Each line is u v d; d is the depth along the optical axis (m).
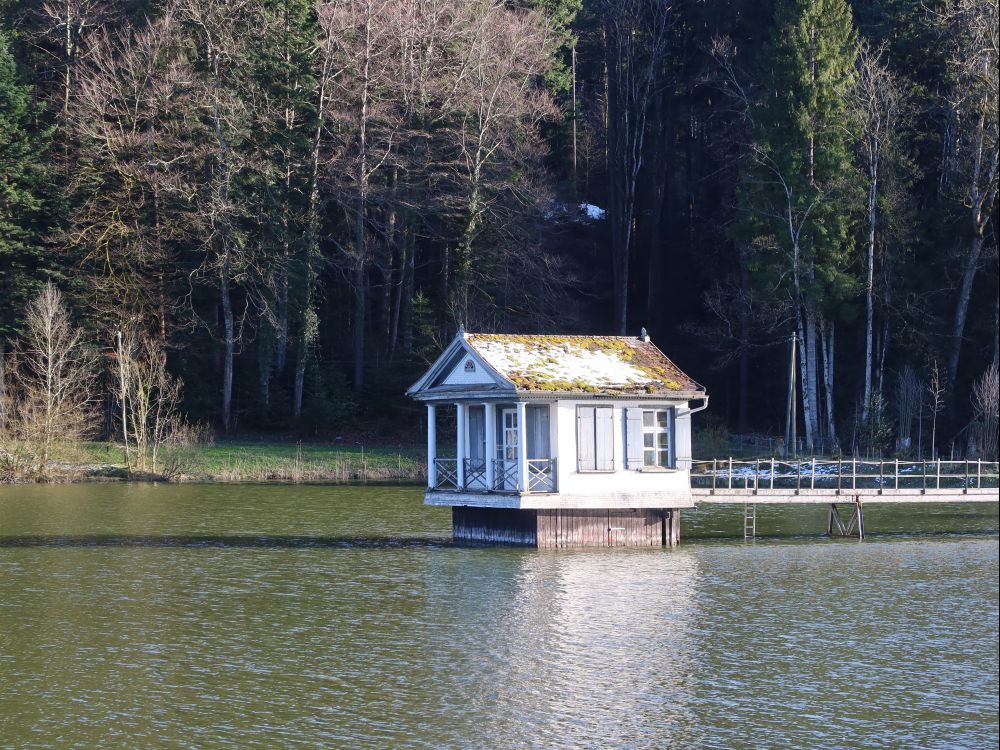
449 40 88.25
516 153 89.31
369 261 93.50
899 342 84.75
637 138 102.88
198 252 87.88
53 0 90.94
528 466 43.62
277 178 88.38
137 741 23.11
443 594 36.44
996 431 74.06
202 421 89.19
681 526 55.62
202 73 86.88
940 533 52.91
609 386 44.22
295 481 74.31
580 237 110.81
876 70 82.00
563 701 25.78
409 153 89.88
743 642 30.89
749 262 83.69
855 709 25.50
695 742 23.42
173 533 50.53
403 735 23.55
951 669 28.53
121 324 83.06
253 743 23.08
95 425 78.06
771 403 95.56
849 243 81.69
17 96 85.00
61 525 53.16
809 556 44.88
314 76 90.44
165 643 30.34
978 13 65.75
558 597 36.09
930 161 90.00
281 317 88.94
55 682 26.91
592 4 108.12
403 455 81.56
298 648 29.88
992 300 85.19
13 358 80.00
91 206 85.00
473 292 89.50
